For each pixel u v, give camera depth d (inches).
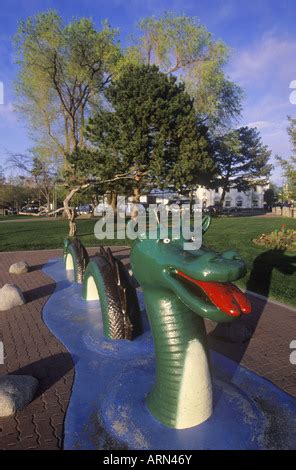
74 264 306.5
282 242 512.7
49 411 123.9
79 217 1502.2
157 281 98.0
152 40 956.0
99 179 639.8
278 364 157.3
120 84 733.9
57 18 875.4
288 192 653.3
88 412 119.6
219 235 666.8
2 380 133.0
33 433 112.3
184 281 95.0
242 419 108.3
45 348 176.2
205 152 726.5
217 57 967.6
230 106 1096.2
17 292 251.0
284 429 107.0
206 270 83.5
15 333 197.9
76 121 1085.1
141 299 258.1
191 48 944.3
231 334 182.2
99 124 703.1
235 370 147.4
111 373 146.6
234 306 83.4
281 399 124.6
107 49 914.7
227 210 1973.4
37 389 137.4
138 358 158.1
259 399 124.3
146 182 731.4
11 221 1334.9
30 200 2687.0
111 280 187.0
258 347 176.1
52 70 919.0
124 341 174.7
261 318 220.1
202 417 104.7
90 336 183.9
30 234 788.0
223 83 1017.5
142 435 102.1
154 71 759.7
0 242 646.5
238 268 83.6
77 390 134.4
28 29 869.8
